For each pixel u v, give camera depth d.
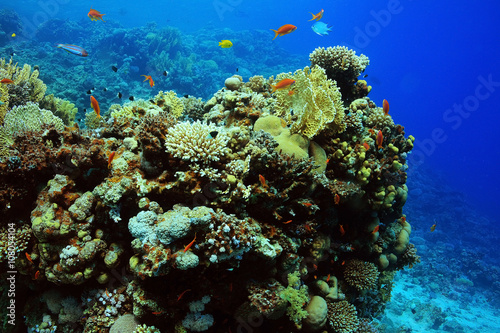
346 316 1.23
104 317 1.03
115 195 0.95
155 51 5.00
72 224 0.98
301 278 1.18
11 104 1.63
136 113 1.33
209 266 0.93
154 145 0.98
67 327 1.09
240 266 1.00
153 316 0.99
